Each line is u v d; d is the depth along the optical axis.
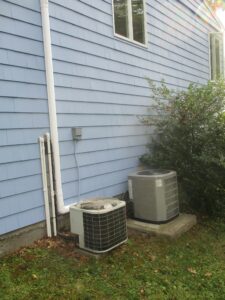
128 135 6.32
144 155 6.64
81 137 5.15
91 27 5.42
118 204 4.43
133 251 4.48
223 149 6.16
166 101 7.45
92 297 3.33
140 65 6.73
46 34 4.51
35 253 4.09
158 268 4.11
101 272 3.86
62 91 4.83
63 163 4.84
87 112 5.30
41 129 4.48
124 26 6.36
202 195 6.46
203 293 3.61
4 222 4.00
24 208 4.25
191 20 9.19
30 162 4.33
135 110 6.53
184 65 8.71
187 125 6.30
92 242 4.18
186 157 6.34
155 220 5.37
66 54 4.91
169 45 7.93
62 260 4.02
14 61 4.14
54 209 4.62
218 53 11.09
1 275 3.53
